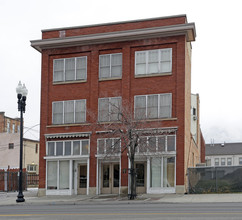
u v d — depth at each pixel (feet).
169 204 69.26
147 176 95.40
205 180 94.94
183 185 92.94
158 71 98.63
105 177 101.35
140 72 100.12
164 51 98.78
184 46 96.89
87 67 104.53
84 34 104.83
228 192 92.84
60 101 105.81
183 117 94.99
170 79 97.55
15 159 180.55
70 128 103.55
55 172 103.91
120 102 96.27
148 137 92.38
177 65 97.04
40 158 104.88
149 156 93.45
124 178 97.30
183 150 94.02
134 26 100.89
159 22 98.99
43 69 107.55
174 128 94.99
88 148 101.30
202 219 43.37
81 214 52.90
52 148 104.78
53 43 105.29
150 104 98.17
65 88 105.81
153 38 99.50
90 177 100.27
